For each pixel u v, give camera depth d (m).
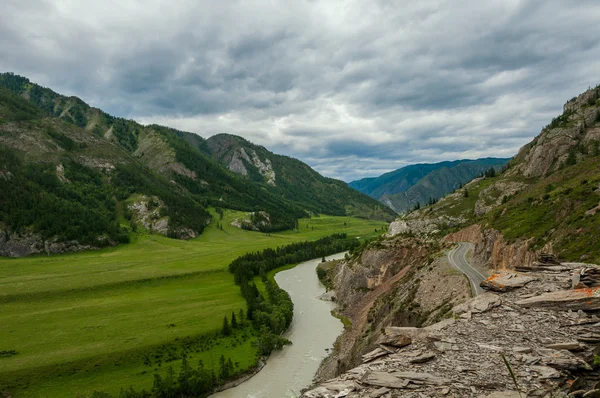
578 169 103.19
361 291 118.25
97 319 101.69
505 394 15.95
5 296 122.69
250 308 105.12
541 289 32.47
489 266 76.12
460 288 60.44
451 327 26.94
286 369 75.00
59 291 130.50
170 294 133.12
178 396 62.53
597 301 26.58
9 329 93.38
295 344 88.75
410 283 83.81
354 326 96.69
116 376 69.81
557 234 59.50
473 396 16.17
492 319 27.70
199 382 64.50
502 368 19.03
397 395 16.81
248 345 84.88
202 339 87.19
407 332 26.92
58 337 87.38
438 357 21.52
